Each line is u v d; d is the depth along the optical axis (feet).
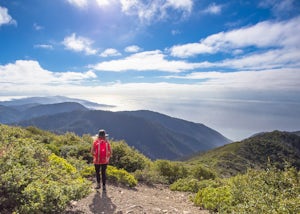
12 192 17.44
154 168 51.29
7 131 44.14
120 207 23.29
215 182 40.52
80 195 20.85
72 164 38.01
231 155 225.56
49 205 17.13
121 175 36.78
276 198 18.28
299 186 20.10
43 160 27.89
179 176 50.37
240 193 23.76
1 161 19.93
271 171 23.18
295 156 245.86
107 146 28.50
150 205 25.79
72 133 66.13
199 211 25.99
